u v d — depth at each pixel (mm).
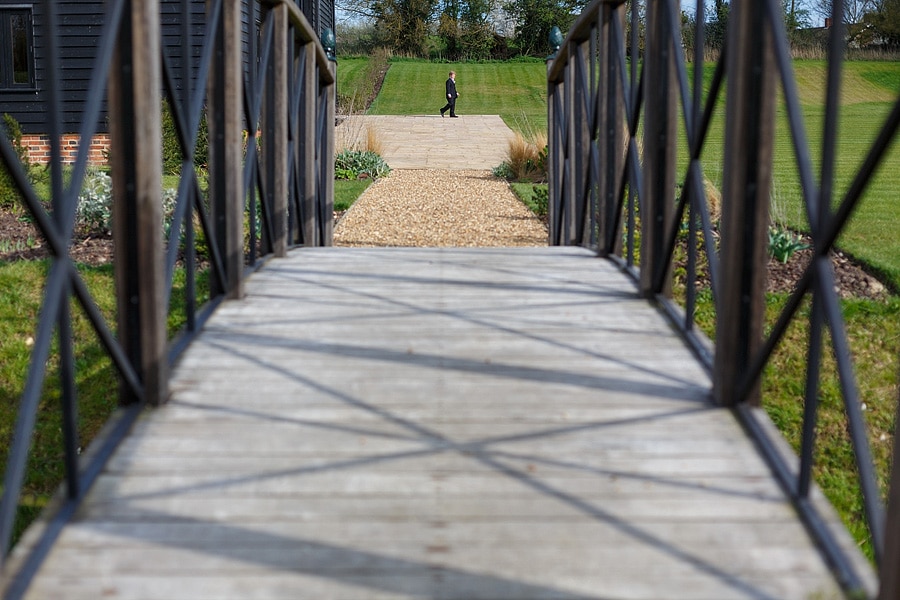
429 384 2959
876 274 6070
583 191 5441
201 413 2744
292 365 3117
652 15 3783
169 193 7367
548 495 2299
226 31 3727
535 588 1946
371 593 1927
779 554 2080
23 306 5609
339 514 2209
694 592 1941
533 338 3398
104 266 6160
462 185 12266
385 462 2451
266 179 4785
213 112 3793
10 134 9609
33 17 12945
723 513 2234
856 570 1992
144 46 2627
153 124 2686
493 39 41312
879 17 30969
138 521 2188
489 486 2338
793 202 8609
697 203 3408
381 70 36406
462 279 4277
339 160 13336
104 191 7383
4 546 1857
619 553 2070
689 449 2543
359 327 3514
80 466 2389
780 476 2375
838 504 4367
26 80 13086
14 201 8195
